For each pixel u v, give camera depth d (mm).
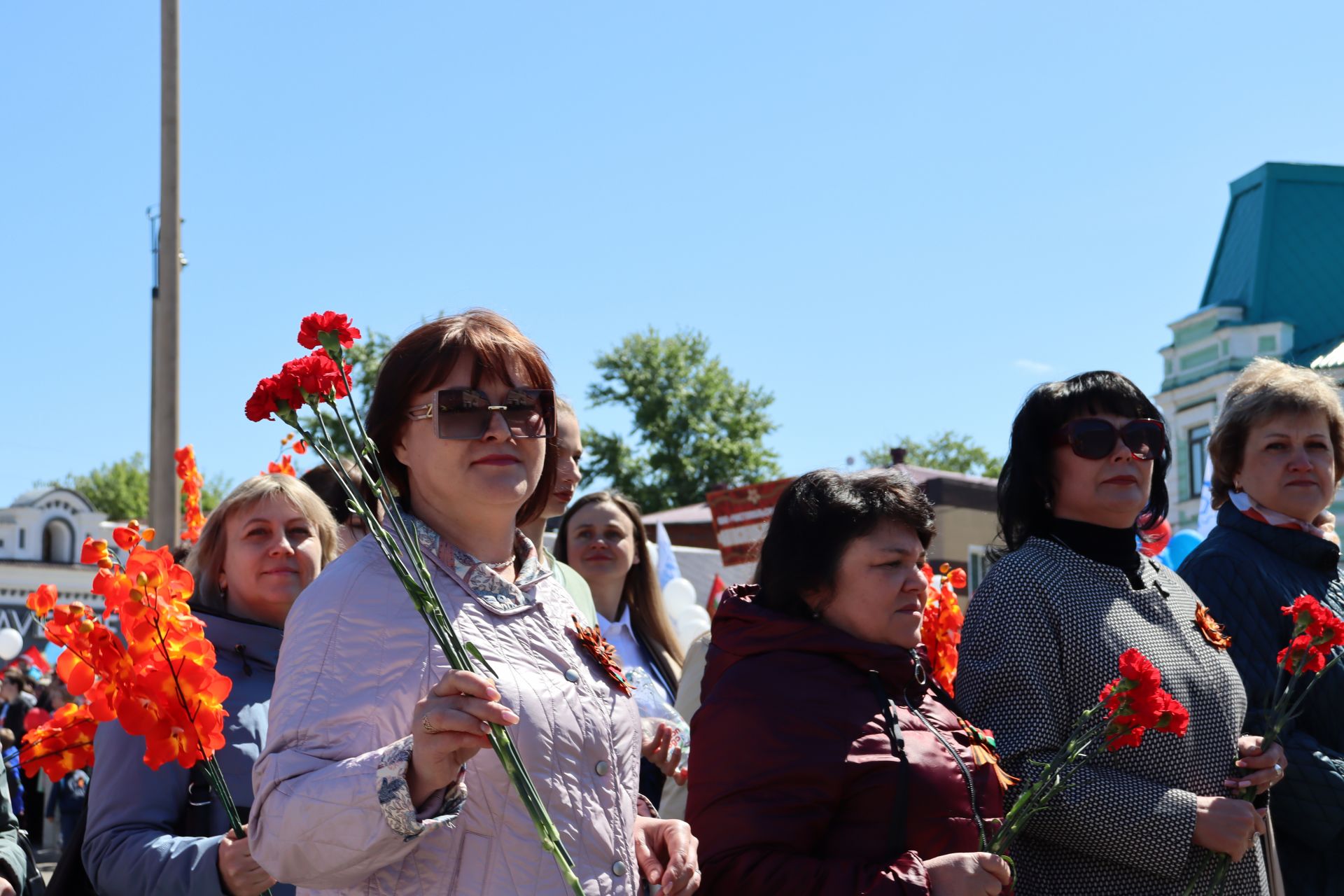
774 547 2529
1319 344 19812
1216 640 2996
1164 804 2635
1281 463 3521
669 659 4762
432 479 2023
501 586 2006
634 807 2053
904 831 2227
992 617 2850
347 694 1819
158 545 8758
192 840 2646
